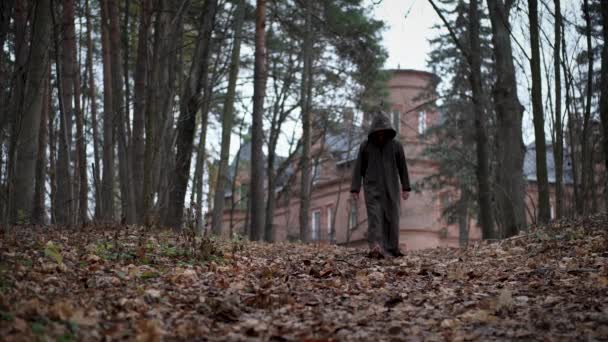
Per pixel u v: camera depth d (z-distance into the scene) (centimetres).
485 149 2006
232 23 2444
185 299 626
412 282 801
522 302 630
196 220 1093
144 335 468
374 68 3002
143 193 1441
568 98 1551
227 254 971
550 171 4538
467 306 632
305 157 2820
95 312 521
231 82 2392
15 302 504
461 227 3897
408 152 4534
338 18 2883
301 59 3109
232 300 617
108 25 1792
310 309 621
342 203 5006
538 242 1161
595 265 808
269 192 2862
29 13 1013
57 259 707
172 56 1797
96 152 2281
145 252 884
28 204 1272
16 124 970
